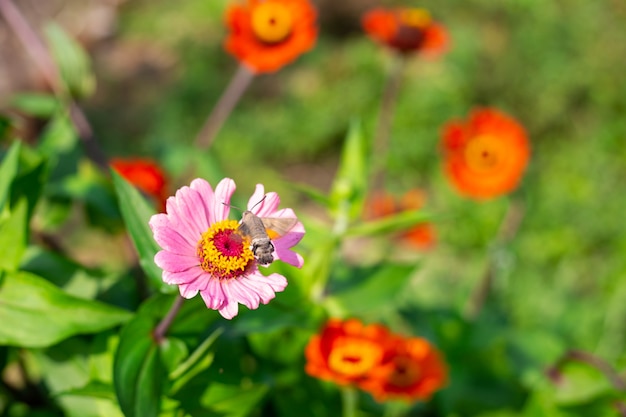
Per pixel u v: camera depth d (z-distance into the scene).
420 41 0.99
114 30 2.53
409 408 0.81
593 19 2.34
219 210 0.56
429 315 0.89
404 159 2.00
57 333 0.59
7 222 0.62
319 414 0.72
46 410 0.69
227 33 2.54
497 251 1.05
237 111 2.19
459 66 2.21
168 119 2.17
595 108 2.18
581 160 1.98
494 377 0.86
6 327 0.59
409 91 2.14
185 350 0.60
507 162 0.93
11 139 0.75
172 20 2.59
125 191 0.58
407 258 1.52
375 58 2.25
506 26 2.45
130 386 0.58
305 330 0.69
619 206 1.82
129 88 2.34
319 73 2.31
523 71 2.23
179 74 2.38
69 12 2.44
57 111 0.78
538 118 2.15
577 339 1.24
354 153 0.74
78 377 0.64
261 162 2.08
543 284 1.53
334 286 0.72
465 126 0.94
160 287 0.58
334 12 2.54
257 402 0.62
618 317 1.31
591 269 1.66
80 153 0.77
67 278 0.65
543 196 1.84
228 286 0.55
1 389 0.69
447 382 0.80
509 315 1.24
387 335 0.69
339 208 0.74
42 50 0.81
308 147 2.11
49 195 0.74
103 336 0.62
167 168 0.86
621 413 0.78
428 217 0.71
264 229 0.55
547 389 0.81
